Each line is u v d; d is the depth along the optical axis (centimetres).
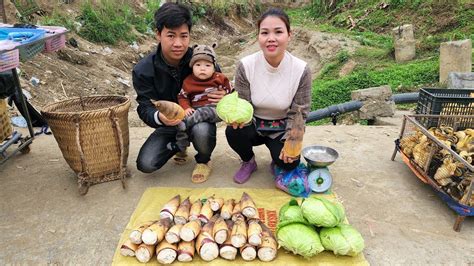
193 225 259
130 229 285
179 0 1747
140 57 1206
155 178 361
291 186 323
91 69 947
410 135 375
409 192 340
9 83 372
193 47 329
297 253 252
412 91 830
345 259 255
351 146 434
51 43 346
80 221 299
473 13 1208
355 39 1334
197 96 333
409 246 273
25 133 467
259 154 410
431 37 1145
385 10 1517
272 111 327
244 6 2194
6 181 356
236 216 273
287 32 292
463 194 289
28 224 296
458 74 656
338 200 325
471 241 278
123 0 1465
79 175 336
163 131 354
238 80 323
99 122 323
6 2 936
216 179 358
